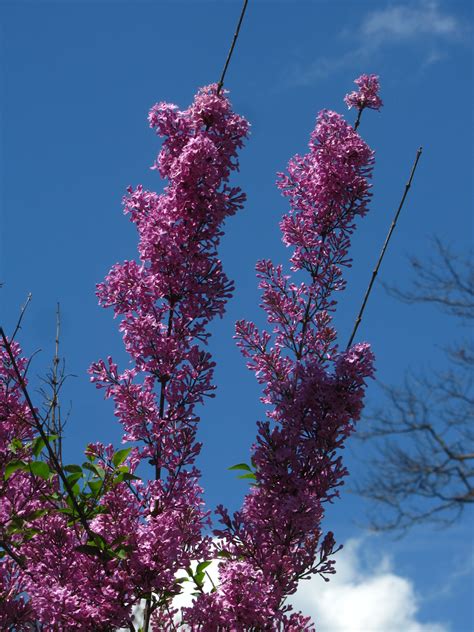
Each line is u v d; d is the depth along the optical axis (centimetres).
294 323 494
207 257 466
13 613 441
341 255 502
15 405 469
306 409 454
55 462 402
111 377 447
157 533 416
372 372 447
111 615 408
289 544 440
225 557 449
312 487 449
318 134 514
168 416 446
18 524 431
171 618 454
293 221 507
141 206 469
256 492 460
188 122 477
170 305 462
